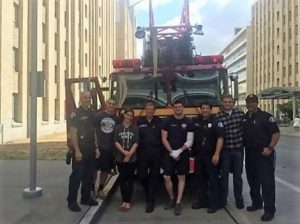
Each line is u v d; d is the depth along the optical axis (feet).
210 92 34.01
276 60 269.23
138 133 27.43
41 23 106.32
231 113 26.73
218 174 26.99
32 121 29.78
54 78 118.52
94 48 183.73
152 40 37.96
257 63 326.44
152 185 27.58
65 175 38.58
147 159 27.40
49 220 23.39
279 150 69.15
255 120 24.88
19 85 91.30
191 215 26.18
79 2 154.10
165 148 27.12
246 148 25.77
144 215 26.40
